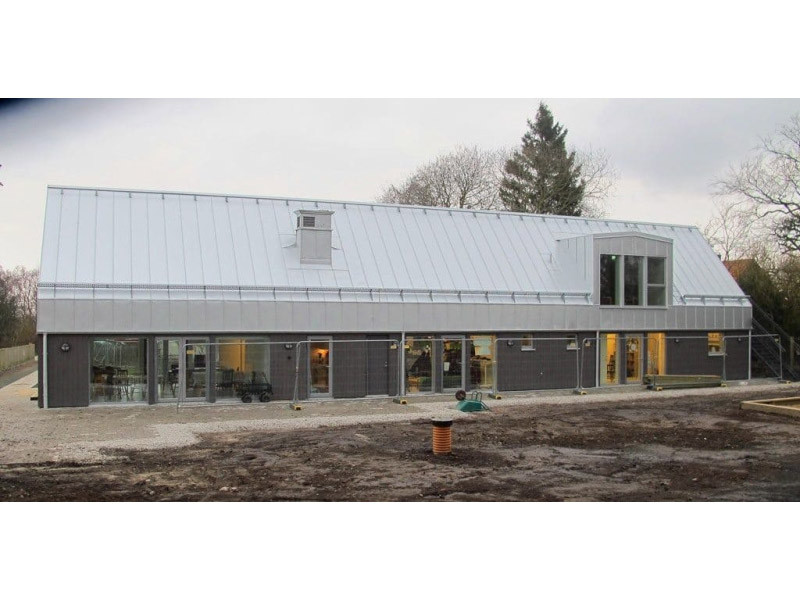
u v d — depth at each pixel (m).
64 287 20.86
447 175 59.75
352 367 23.59
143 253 22.56
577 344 26.84
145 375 21.66
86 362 21.05
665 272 28.77
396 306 24.14
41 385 20.75
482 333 25.50
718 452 14.71
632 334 28.22
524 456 14.29
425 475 12.62
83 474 12.57
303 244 24.28
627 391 26.28
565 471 12.97
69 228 22.44
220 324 22.05
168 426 18.03
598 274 27.41
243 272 23.16
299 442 15.77
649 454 14.52
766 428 17.62
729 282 31.53
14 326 47.19
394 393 24.08
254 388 22.38
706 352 29.69
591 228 31.50
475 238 28.20
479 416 19.89
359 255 25.42
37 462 13.52
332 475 12.60
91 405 21.11
